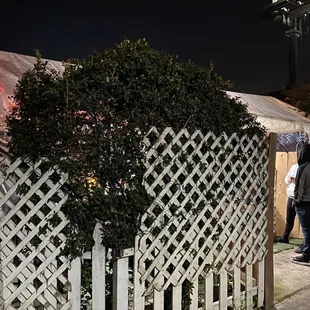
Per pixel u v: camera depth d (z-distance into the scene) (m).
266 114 5.80
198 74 3.31
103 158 2.80
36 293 2.72
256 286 3.98
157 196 3.02
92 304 2.84
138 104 2.96
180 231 3.18
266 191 3.95
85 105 2.80
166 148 3.04
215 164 3.38
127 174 2.85
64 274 2.84
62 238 2.75
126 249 2.90
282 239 7.00
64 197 2.73
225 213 3.50
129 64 2.97
